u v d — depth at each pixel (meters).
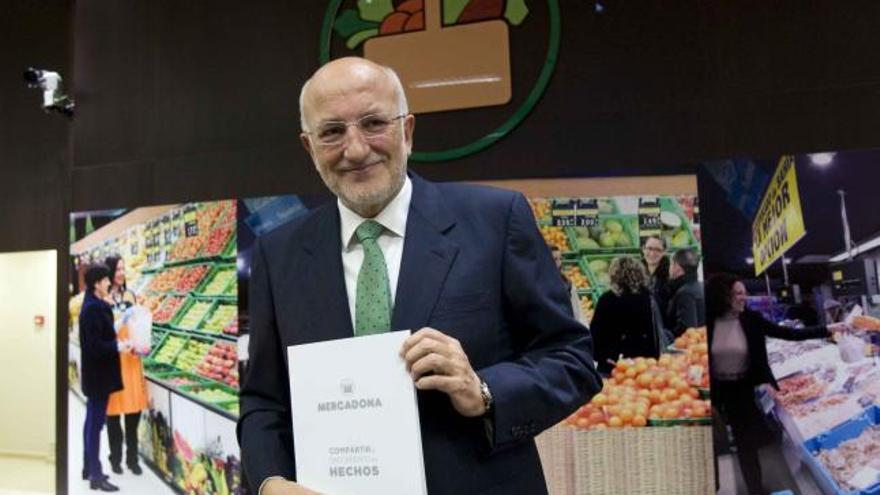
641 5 2.43
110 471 2.85
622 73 2.43
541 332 1.10
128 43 3.08
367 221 1.16
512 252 1.11
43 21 3.53
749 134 2.32
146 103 3.02
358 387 1.03
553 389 1.04
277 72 2.81
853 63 2.25
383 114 1.10
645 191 2.33
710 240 2.25
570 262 2.35
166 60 3.00
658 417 2.24
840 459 2.07
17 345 5.01
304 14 2.78
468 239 1.12
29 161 3.51
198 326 2.76
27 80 3.14
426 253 1.11
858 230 2.12
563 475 2.28
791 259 2.17
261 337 1.23
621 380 2.27
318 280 1.16
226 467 2.65
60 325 3.12
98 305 2.95
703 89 2.37
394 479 0.99
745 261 2.21
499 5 2.53
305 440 1.05
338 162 1.11
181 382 2.76
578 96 2.46
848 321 2.10
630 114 2.42
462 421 1.06
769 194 2.21
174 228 2.85
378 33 2.65
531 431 1.03
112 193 3.04
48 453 4.87
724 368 2.20
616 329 2.29
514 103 2.51
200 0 2.96
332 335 1.11
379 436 1.01
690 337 2.23
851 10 2.27
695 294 2.24
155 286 2.87
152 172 2.98
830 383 2.10
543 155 2.47
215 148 2.88
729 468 2.16
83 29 3.17
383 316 1.09
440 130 2.57
